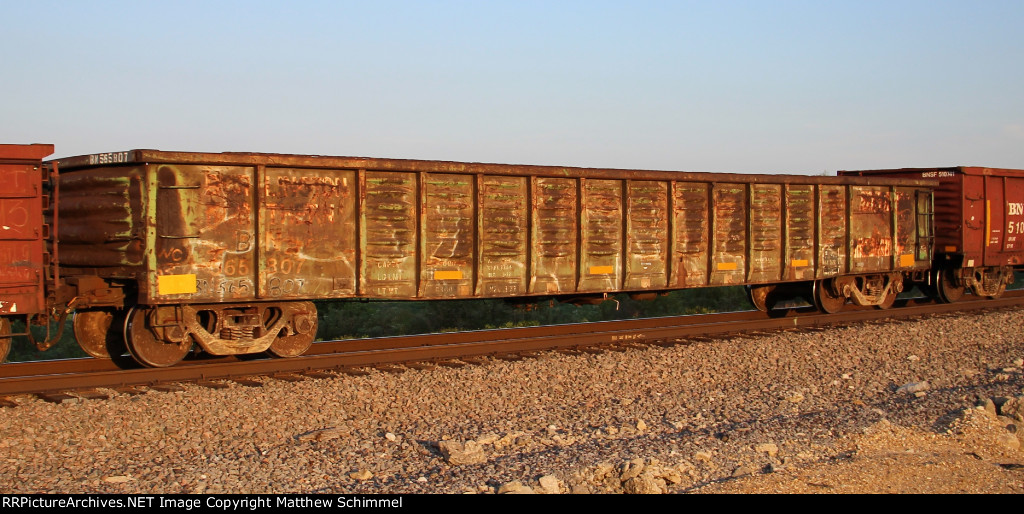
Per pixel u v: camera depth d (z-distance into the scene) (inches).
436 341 472.4
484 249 460.4
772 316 633.6
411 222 435.2
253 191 388.2
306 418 315.3
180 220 367.9
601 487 248.4
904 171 718.5
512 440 296.2
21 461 255.6
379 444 287.9
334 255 411.5
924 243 682.2
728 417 341.4
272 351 413.7
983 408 345.7
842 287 629.3
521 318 636.7
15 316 362.3
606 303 717.9
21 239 332.5
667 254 532.1
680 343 491.2
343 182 413.7
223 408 320.5
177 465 259.1
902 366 452.1
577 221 494.9
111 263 371.2
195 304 384.5
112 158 366.6
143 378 352.8
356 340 454.0
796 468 268.1
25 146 330.0
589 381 393.7
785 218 582.6
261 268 387.9
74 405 310.0
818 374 426.9
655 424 328.2
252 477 248.7
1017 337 552.7
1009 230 730.2
